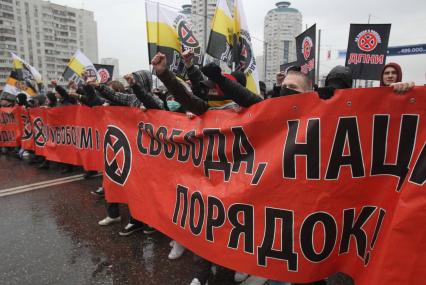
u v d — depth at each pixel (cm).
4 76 6706
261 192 224
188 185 282
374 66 589
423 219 169
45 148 700
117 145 368
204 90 314
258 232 227
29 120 758
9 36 6744
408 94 183
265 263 225
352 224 203
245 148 237
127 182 360
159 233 390
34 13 7312
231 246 242
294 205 213
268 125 224
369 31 584
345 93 197
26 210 468
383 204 192
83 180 628
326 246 207
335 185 203
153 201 324
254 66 377
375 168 194
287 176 215
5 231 397
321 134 204
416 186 173
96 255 339
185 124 291
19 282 292
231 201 240
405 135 185
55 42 7856
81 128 568
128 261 327
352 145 198
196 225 271
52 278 298
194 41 507
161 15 485
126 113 357
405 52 1756
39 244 363
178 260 328
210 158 262
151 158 327
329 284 287
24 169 728
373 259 188
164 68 259
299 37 441
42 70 7594
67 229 403
